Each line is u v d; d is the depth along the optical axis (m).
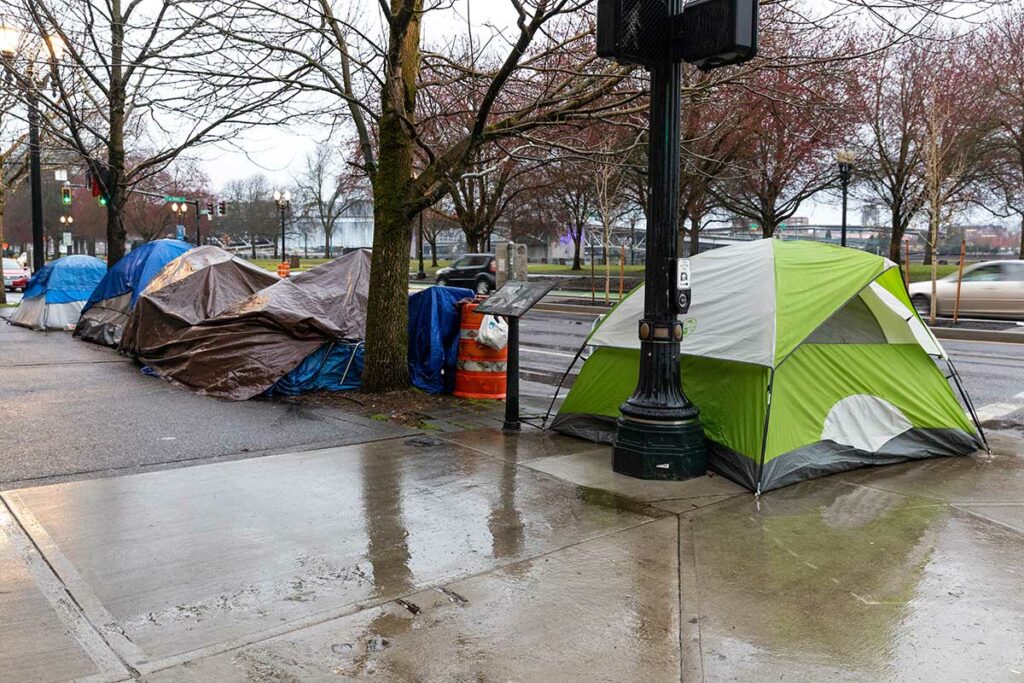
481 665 3.21
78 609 3.59
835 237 52.75
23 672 3.04
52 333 15.52
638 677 3.14
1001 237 56.62
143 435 6.95
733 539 4.66
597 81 9.34
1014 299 18.72
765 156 23.69
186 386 9.36
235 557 4.24
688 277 5.88
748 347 5.91
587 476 5.91
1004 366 12.36
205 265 12.21
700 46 5.41
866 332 6.69
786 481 5.73
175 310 10.70
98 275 16.95
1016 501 5.44
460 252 71.19
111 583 3.87
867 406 6.45
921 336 6.79
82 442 6.65
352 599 3.78
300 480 5.66
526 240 48.56
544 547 4.49
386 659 3.24
